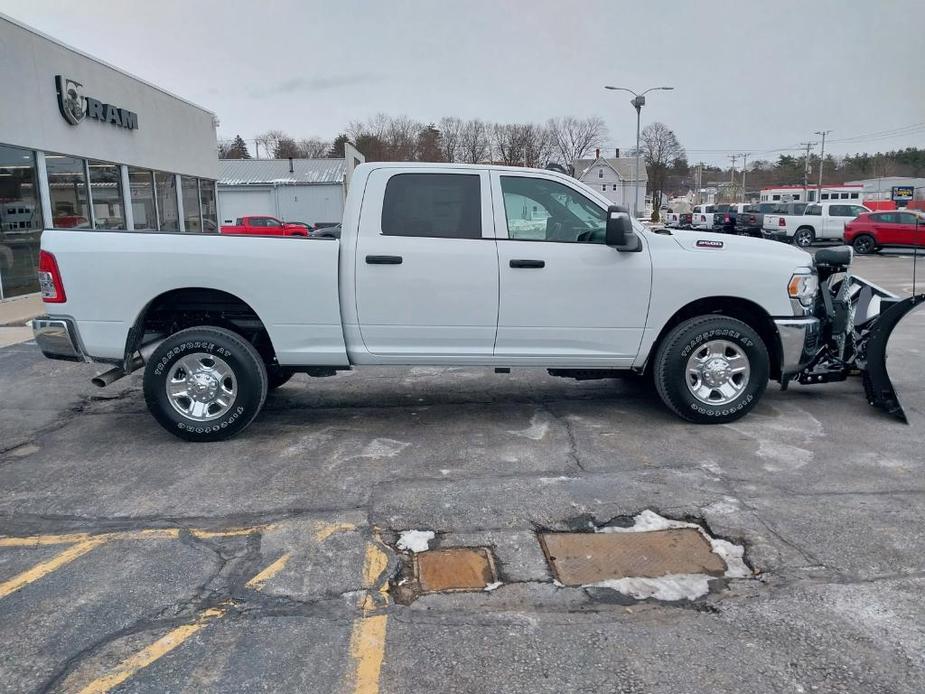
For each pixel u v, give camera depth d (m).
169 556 3.56
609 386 6.81
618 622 2.98
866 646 2.80
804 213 29.12
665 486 4.33
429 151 79.69
